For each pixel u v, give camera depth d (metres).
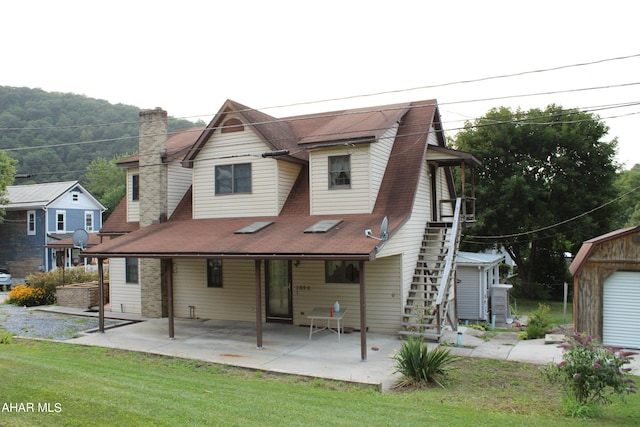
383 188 15.55
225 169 17.30
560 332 15.14
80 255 14.99
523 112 29.67
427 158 17.09
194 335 14.55
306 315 15.82
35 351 12.46
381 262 14.82
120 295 19.28
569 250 32.81
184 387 8.50
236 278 17.09
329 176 15.48
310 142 15.27
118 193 56.97
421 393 8.99
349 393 8.93
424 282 15.84
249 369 10.83
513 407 8.20
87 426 6.03
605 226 29.19
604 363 7.72
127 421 6.23
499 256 25.33
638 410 8.12
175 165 19.05
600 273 13.53
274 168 16.38
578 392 7.93
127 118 66.19
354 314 15.16
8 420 6.10
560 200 29.03
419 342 10.05
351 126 16.05
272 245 12.89
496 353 12.34
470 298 22.22
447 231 16.55
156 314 17.91
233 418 6.56
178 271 18.00
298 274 15.95
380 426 6.54
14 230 35.91
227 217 17.17
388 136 16.34
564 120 28.89
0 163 31.03
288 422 6.50
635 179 48.16
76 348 13.00
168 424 6.19
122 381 8.59
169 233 16.22
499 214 29.08
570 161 28.38
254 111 18.09
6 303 21.86
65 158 58.72
